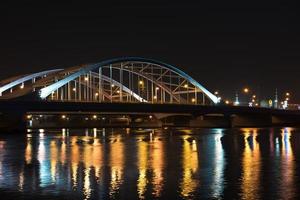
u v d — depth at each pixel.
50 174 48.69
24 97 130.50
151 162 58.06
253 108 181.00
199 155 66.62
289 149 75.50
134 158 62.75
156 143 90.88
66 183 43.22
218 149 76.50
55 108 123.69
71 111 128.12
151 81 183.38
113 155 67.00
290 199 36.28
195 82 189.62
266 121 195.00
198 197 37.12
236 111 174.00
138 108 138.25
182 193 38.50
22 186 42.03
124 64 175.50
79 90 165.50
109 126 199.38
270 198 36.62
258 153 69.06
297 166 53.38
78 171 50.56
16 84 151.88
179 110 152.50
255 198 36.66
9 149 78.25
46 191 39.88
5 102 120.06
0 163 58.75
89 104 127.19
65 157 64.88
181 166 53.94
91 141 97.62
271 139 101.12
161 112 146.25
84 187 41.28
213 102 193.38
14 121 124.62
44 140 101.25
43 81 147.00
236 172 48.88
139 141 97.00
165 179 44.72
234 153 69.31
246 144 87.06
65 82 142.25
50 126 199.12
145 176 46.62
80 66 152.38
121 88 173.62
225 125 178.00
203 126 182.00
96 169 51.88
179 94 188.25
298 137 107.44
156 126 194.50
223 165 54.66
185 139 103.12
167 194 38.19
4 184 43.06
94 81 172.00
